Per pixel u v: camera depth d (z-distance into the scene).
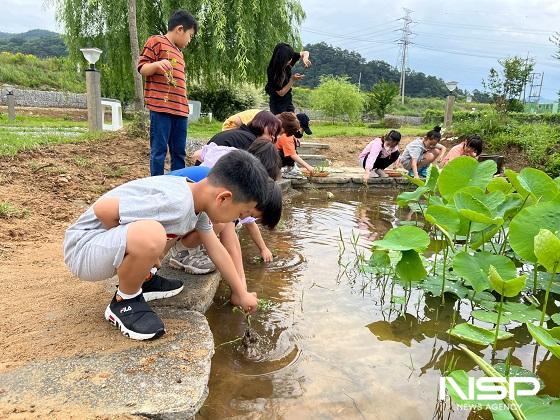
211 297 2.36
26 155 4.33
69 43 11.31
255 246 3.36
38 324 1.83
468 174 3.19
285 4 11.46
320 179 5.94
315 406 1.66
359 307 2.49
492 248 3.46
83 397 1.41
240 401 1.67
